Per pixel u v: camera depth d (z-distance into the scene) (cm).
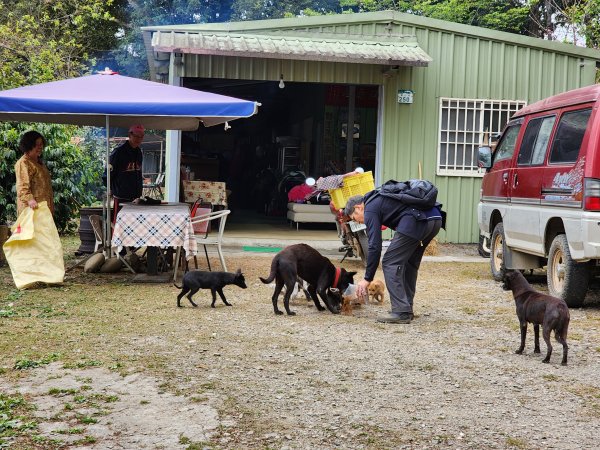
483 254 1300
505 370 541
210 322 691
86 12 2178
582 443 399
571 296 800
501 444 396
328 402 459
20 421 419
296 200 1628
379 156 1459
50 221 899
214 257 1200
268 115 2616
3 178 1391
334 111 1867
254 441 395
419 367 545
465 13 2703
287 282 727
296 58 1281
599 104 754
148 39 1412
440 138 1472
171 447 386
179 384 491
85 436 399
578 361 572
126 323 681
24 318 698
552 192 818
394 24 1445
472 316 758
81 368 526
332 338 633
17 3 2144
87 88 896
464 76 1470
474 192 1486
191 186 1579
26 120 1014
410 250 707
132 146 1038
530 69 1486
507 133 995
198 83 1747
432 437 404
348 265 1145
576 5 2183
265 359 558
